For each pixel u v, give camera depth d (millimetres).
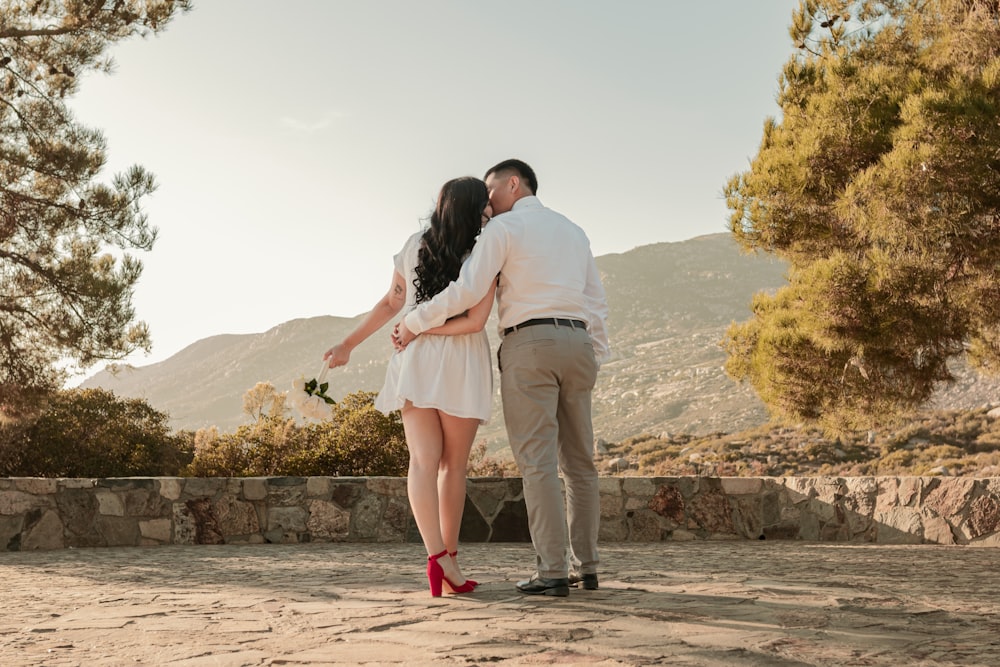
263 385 17312
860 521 7719
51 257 11938
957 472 25141
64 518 7082
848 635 2436
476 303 3268
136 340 11898
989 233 6762
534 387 3234
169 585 4094
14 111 12031
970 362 8555
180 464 20688
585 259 3467
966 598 3322
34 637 2490
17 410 12391
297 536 7645
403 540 7727
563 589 3221
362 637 2432
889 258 6949
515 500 7871
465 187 3443
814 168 7605
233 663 2086
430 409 3402
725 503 8047
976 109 6527
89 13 11531
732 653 2180
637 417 105750
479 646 2271
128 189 11836
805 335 7957
